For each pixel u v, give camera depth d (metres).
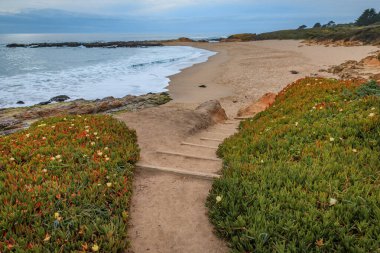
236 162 7.24
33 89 34.03
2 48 112.69
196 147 10.24
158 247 4.80
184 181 7.16
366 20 173.88
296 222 4.75
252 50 86.69
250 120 13.87
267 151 7.75
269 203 5.25
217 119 17.30
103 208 5.51
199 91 32.19
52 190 5.79
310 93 13.27
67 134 9.16
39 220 4.94
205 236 5.00
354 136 7.47
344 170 6.00
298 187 5.54
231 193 5.64
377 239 4.17
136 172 7.69
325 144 7.38
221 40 161.88
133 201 6.27
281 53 70.69
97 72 46.88
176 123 13.16
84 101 28.00
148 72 46.50
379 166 6.09
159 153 9.22
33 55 80.44
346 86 12.62
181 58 69.25
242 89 32.31
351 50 66.81
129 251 4.71
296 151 7.41
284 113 11.83
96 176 6.56
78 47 121.00
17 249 4.29
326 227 4.54
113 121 11.09
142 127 12.04
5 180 6.20
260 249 4.23
